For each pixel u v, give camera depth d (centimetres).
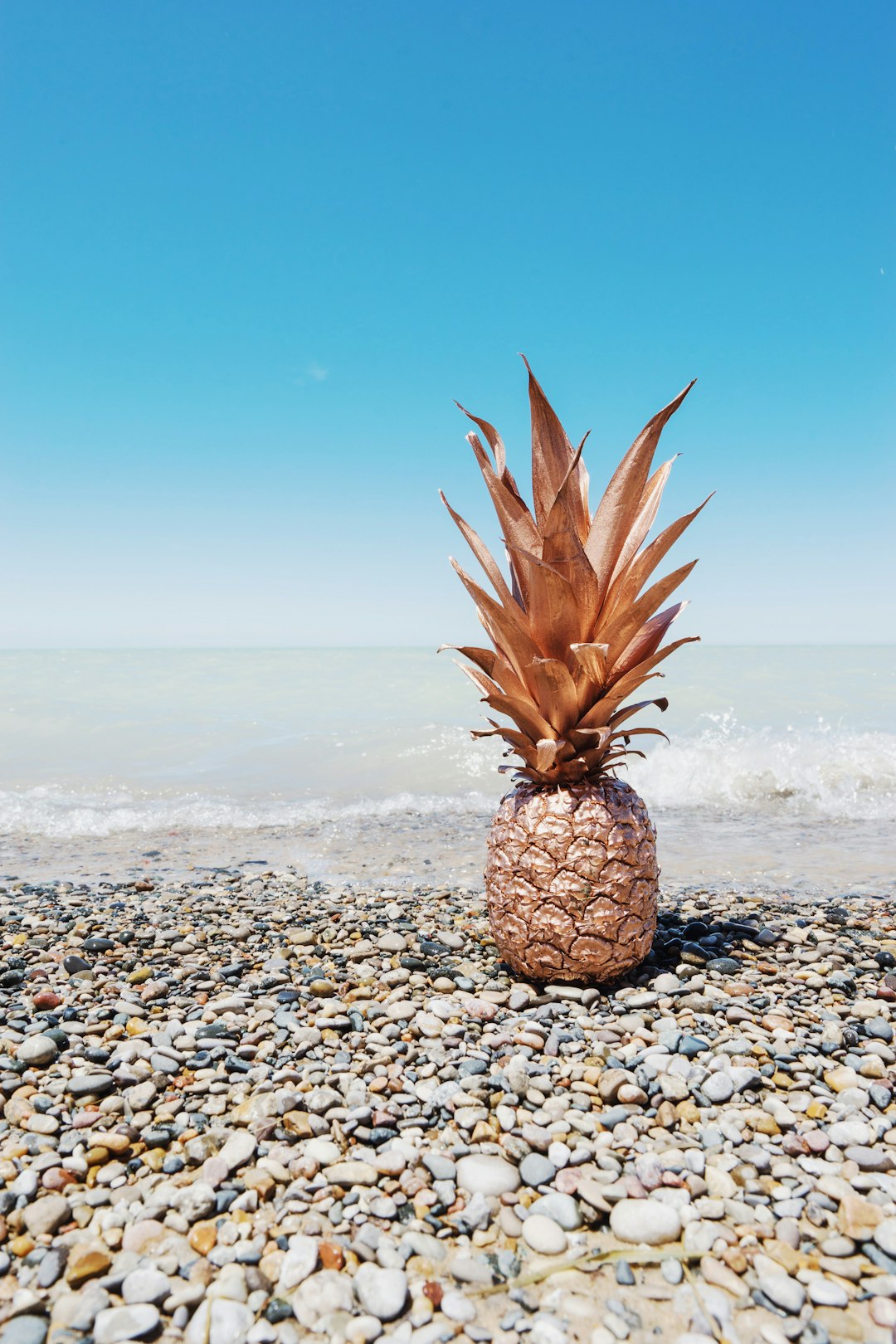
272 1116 48
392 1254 41
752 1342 37
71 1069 51
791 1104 49
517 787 62
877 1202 43
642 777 140
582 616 57
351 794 134
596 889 58
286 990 60
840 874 89
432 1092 49
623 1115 47
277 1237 41
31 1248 41
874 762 139
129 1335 38
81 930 72
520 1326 38
